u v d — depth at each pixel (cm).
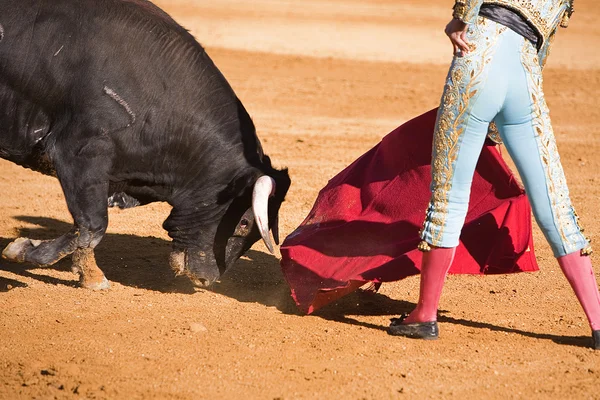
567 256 1314
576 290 1335
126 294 1633
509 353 1344
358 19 7525
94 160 1534
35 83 1532
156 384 1205
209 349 1343
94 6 1524
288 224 2225
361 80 5012
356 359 1308
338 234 1550
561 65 5756
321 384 1213
